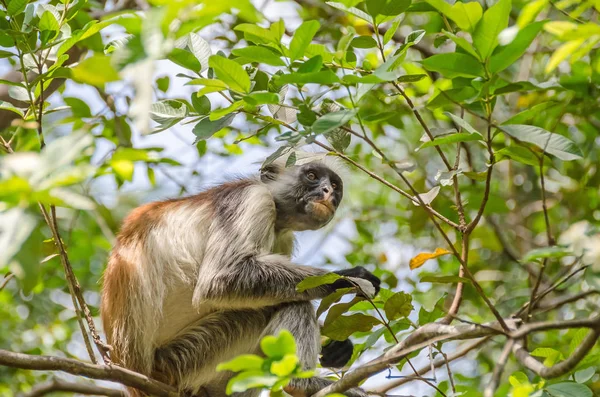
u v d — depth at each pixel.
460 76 7.79
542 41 15.22
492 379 6.39
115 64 5.18
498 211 14.30
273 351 6.46
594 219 14.01
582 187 14.12
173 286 11.46
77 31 8.92
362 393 10.70
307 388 10.57
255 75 9.54
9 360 7.93
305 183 12.68
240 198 11.91
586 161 14.29
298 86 8.53
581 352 6.49
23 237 5.72
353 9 8.56
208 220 11.85
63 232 15.27
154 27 5.26
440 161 17.80
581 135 15.84
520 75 14.70
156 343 11.36
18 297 16.88
